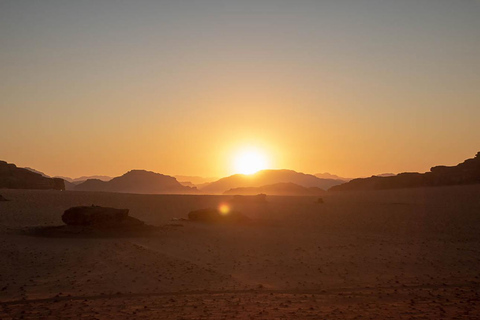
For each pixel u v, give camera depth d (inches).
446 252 1133.1
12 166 4606.3
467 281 794.2
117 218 1466.5
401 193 4793.3
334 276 840.9
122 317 537.0
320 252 1123.3
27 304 604.4
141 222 1517.0
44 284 729.0
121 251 1061.8
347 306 604.4
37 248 1077.8
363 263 974.4
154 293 685.3
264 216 2303.2
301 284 768.3
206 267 910.4
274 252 1120.2
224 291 705.6
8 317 536.7
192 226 1680.6
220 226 1715.1
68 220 1440.7
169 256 1015.0
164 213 2449.6
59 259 944.3
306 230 1660.9
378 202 3602.4
